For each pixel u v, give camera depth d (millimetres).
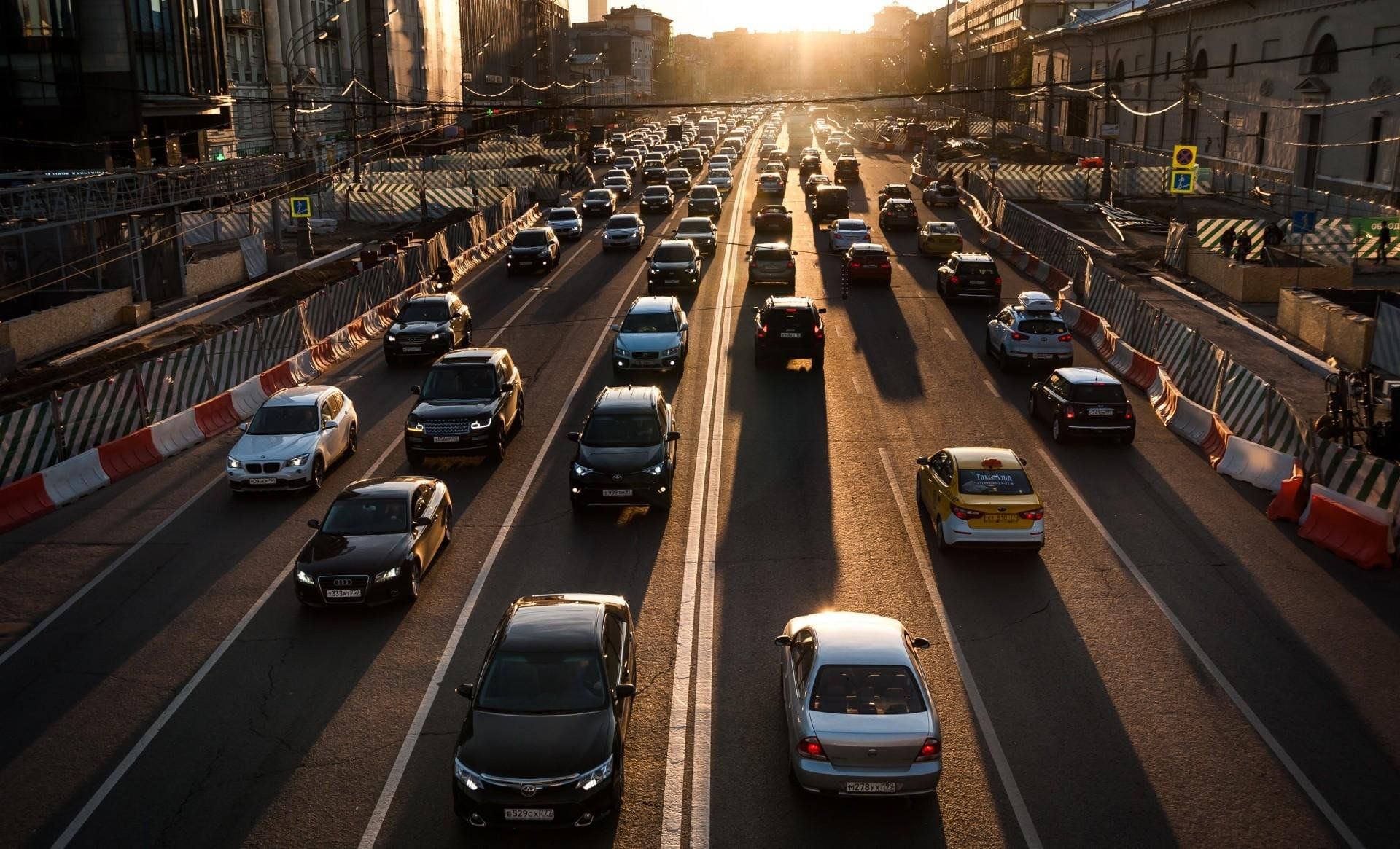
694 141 105438
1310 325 31125
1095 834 10570
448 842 10562
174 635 15055
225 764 11945
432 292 40031
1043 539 16797
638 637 14672
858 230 46688
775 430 23828
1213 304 36406
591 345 31891
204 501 20500
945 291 36938
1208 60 66250
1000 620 15109
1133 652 14227
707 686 13406
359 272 43750
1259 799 11133
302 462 20375
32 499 19953
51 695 13523
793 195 69938
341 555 15586
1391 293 33906
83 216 32875
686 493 20156
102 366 29859
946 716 12688
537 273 44188
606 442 19344
